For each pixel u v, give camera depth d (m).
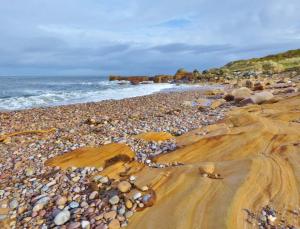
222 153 6.18
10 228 4.02
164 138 8.16
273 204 3.95
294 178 4.62
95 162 6.05
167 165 5.98
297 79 31.12
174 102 20.83
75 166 5.97
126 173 5.40
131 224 3.83
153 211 4.03
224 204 3.91
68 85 57.22
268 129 7.34
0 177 5.88
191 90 34.16
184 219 3.72
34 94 33.09
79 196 4.68
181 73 66.62
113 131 9.91
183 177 4.85
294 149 5.86
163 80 66.31
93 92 36.91
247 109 13.01
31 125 12.81
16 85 55.50
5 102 24.69
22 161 6.84
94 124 12.01
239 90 17.94
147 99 23.94
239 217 3.68
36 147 8.10
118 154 6.29
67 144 8.22
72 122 13.28
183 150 6.55
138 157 6.70
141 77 71.31
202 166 5.11
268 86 24.31
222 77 55.03
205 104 18.08
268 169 4.89
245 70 63.06
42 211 4.36
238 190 4.21
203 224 3.59
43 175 5.77
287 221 3.61
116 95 32.03
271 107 12.36
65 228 3.88
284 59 75.50
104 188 4.87
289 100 13.40
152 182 4.79
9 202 4.74
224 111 13.27
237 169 4.95
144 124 11.12
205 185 4.50
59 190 5.00
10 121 14.14
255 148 6.24
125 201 4.28
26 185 5.36
